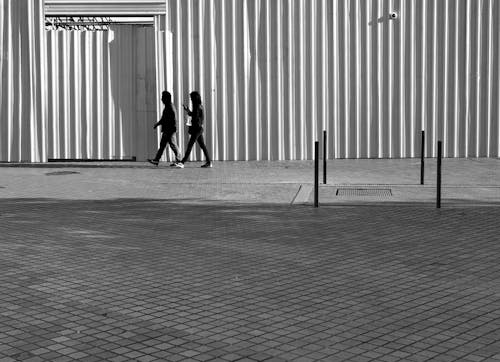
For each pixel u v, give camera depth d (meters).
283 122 19.80
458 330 5.92
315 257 8.61
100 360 5.29
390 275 7.74
